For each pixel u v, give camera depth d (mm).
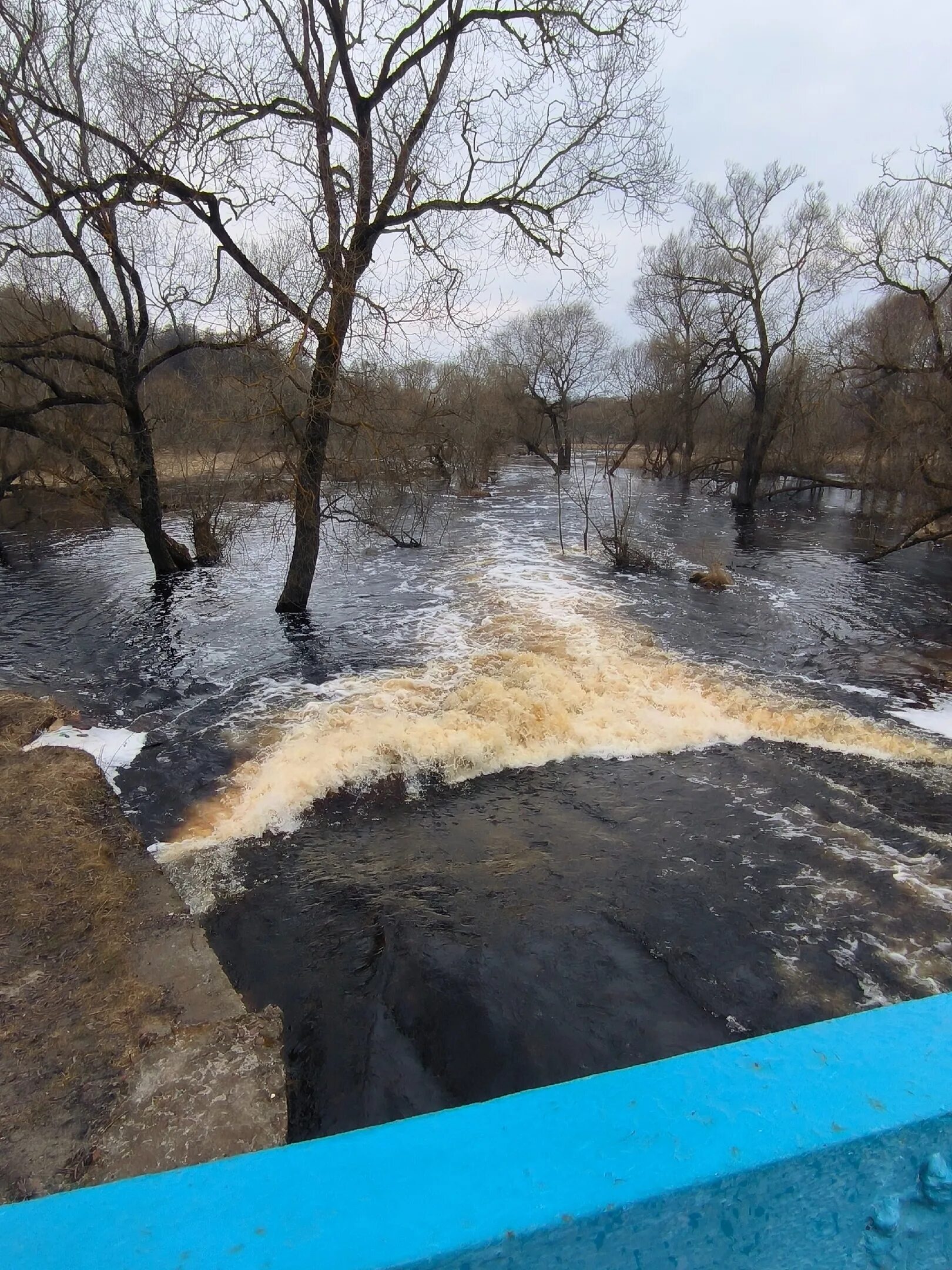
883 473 21094
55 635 11664
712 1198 999
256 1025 3703
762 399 28625
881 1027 1223
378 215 10781
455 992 4695
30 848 5246
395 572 16094
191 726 8258
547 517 24938
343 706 8703
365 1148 1030
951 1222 1043
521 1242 934
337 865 5977
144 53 10547
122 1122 3146
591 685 9344
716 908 5473
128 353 13508
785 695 9367
